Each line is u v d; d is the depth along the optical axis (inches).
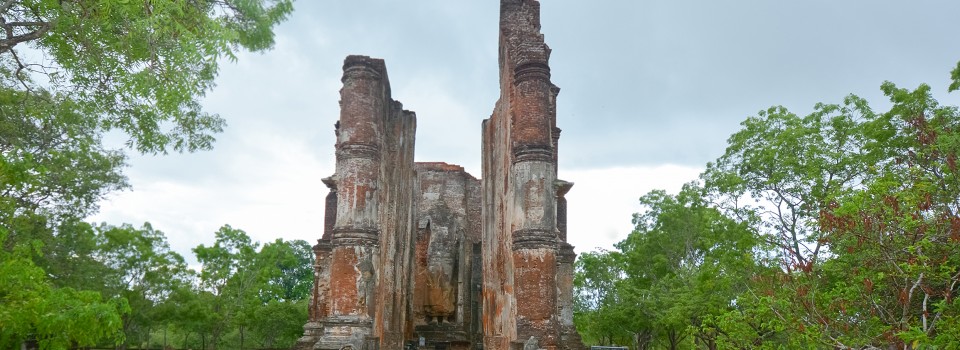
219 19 430.9
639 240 1536.7
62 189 931.3
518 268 732.7
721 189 970.7
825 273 521.0
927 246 373.7
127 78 442.3
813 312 403.2
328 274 971.3
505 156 834.2
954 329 339.9
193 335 2075.5
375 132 783.1
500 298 828.6
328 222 999.0
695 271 1296.8
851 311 414.3
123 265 1304.1
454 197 1248.2
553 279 729.6
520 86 781.9
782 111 980.6
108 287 1187.3
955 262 391.2
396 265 911.7
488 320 912.9
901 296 361.7
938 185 437.4
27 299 371.9
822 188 862.5
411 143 1003.9
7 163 377.4
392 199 906.7
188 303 1423.5
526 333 708.7
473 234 1254.9
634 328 1373.0
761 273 609.9
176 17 417.4
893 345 369.1
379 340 760.3
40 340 383.2
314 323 927.7
